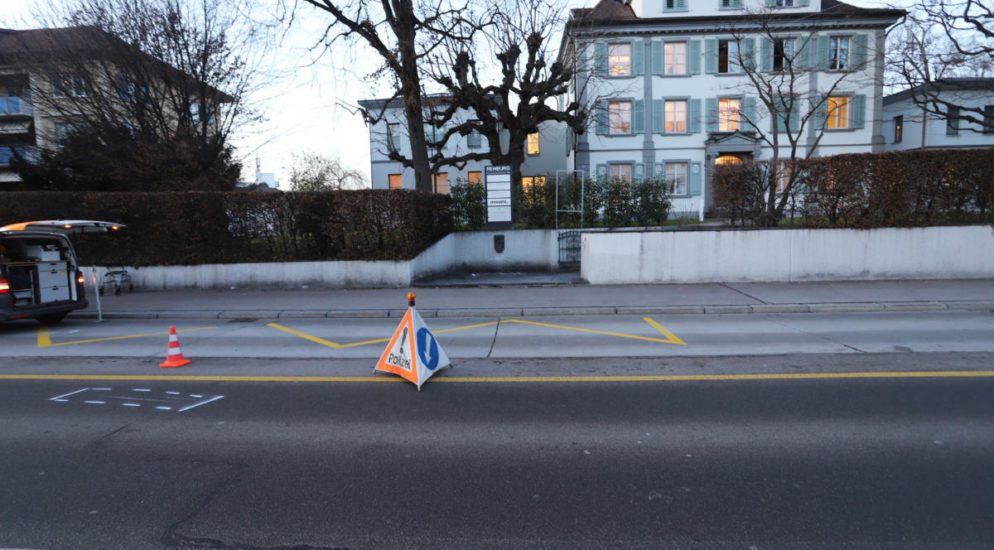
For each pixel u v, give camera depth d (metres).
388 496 3.71
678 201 31.86
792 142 24.03
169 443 4.66
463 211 18.45
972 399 5.44
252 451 4.48
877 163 13.16
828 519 3.32
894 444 4.39
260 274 15.08
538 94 22.06
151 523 3.38
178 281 15.30
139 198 15.23
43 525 3.36
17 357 8.10
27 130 24.05
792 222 13.93
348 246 14.83
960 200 13.22
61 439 4.77
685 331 9.12
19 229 9.80
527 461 4.22
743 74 30.47
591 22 25.88
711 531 3.22
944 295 11.29
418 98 17.86
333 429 4.95
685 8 31.14
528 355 7.70
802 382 6.12
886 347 7.70
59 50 18.95
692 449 4.39
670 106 31.70
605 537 3.18
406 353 6.46
